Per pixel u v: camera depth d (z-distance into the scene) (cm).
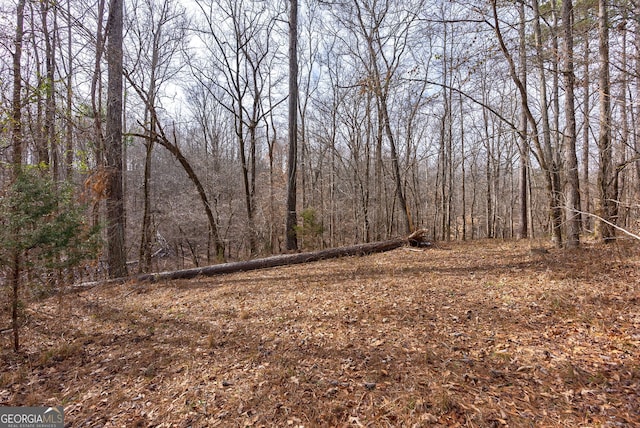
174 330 515
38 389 370
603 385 287
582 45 743
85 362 431
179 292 743
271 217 1698
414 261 881
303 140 2020
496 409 269
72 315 610
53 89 859
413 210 2541
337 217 2144
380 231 1656
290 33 1262
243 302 629
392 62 1364
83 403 337
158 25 1304
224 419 292
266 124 1722
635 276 539
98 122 916
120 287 801
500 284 600
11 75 809
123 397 341
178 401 326
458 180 2920
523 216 1539
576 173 788
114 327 545
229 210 1652
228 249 1734
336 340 429
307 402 304
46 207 439
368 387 319
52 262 446
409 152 1873
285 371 360
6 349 472
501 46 661
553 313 447
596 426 241
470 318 463
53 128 943
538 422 251
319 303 584
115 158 892
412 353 378
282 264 983
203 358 413
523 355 351
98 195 831
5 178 482
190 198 1562
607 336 369
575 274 592
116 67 894
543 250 803
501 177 2608
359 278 738
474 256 880
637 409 254
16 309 464
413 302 546
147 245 1203
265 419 287
